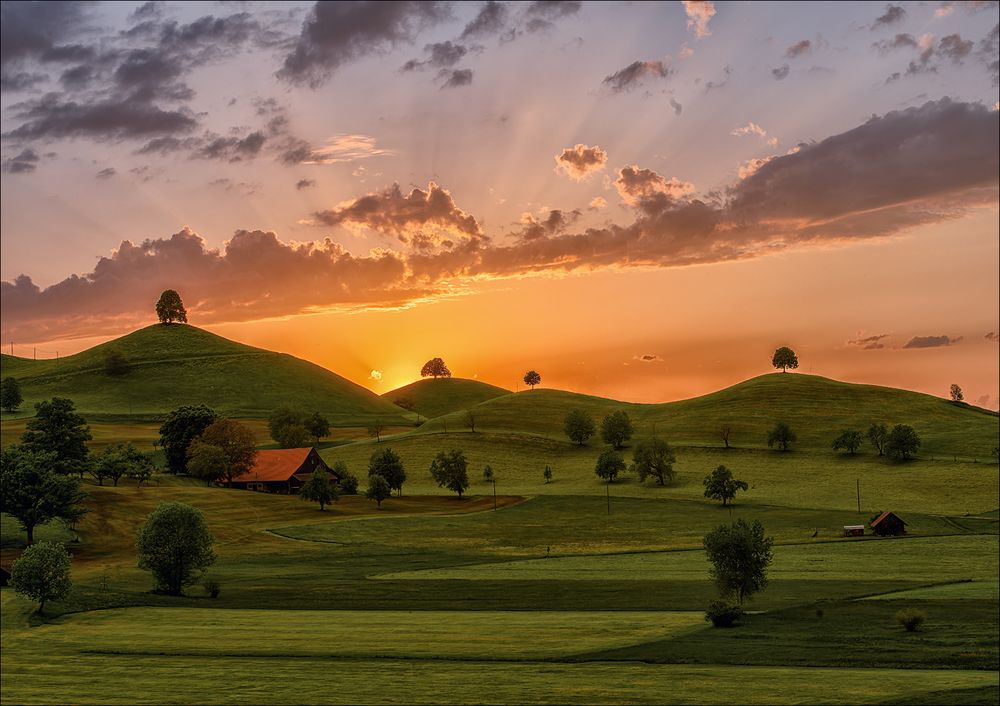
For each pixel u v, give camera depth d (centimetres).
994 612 7388
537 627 7225
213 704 5162
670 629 7031
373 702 5106
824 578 9844
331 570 11100
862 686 5159
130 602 8800
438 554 12475
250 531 14125
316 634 7088
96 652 6688
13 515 12669
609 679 5488
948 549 11994
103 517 14175
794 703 4841
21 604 8544
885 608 7675
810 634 6656
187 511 9694
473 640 6725
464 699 5109
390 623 7531
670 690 5184
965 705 4684
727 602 7925
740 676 5488
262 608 8481
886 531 13562
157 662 6278
